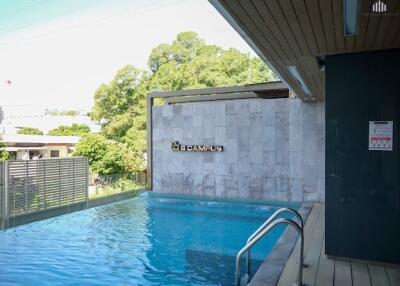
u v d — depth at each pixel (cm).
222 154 1096
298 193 997
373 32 384
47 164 919
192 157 1142
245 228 769
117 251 625
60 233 753
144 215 920
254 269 514
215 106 1105
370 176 440
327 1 312
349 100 450
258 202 1043
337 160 454
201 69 2498
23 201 850
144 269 537
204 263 553
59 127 3456
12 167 828
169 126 1182
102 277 510
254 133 1051
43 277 512
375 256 435
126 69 2602
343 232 450
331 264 434
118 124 2456
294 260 446
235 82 2467
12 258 593
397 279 388
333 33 392
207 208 998
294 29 384
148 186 1221
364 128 444
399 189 429
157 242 676
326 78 462
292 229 606
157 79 2508
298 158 998
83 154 1736
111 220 869
